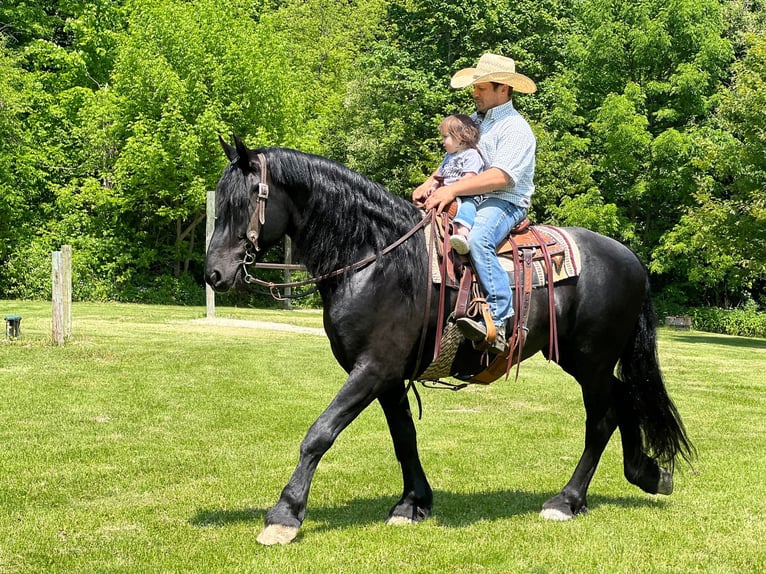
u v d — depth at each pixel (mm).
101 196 27562
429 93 29484
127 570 3904
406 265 4402
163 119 26141
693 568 4059
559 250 4887
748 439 7648
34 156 28031
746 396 10609
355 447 7039
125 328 17500
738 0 35781
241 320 20375
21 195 27609
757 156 21438
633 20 31016
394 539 4430
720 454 6926
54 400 8930
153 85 26516
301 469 4301
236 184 4355
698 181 23328
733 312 28797
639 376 5195
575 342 5020
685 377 12672
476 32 30250
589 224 28125
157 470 6043
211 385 10273
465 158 4656
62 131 29844
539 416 8719
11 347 13297
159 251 30359
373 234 4410
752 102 21438
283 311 26344
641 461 5230
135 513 4910
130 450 6695
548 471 6277
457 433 7727
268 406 8922
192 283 29641
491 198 4680
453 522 4828
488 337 4422
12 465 6082
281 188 4406
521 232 4895
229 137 26594
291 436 7410
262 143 26594
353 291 4348
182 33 27016
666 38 29656
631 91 29312
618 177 30375
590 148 30969
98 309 23234
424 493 4922
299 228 4465
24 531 4516
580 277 4938
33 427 7543
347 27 40250
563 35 33219
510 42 30766
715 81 30484
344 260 4387
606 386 5086
